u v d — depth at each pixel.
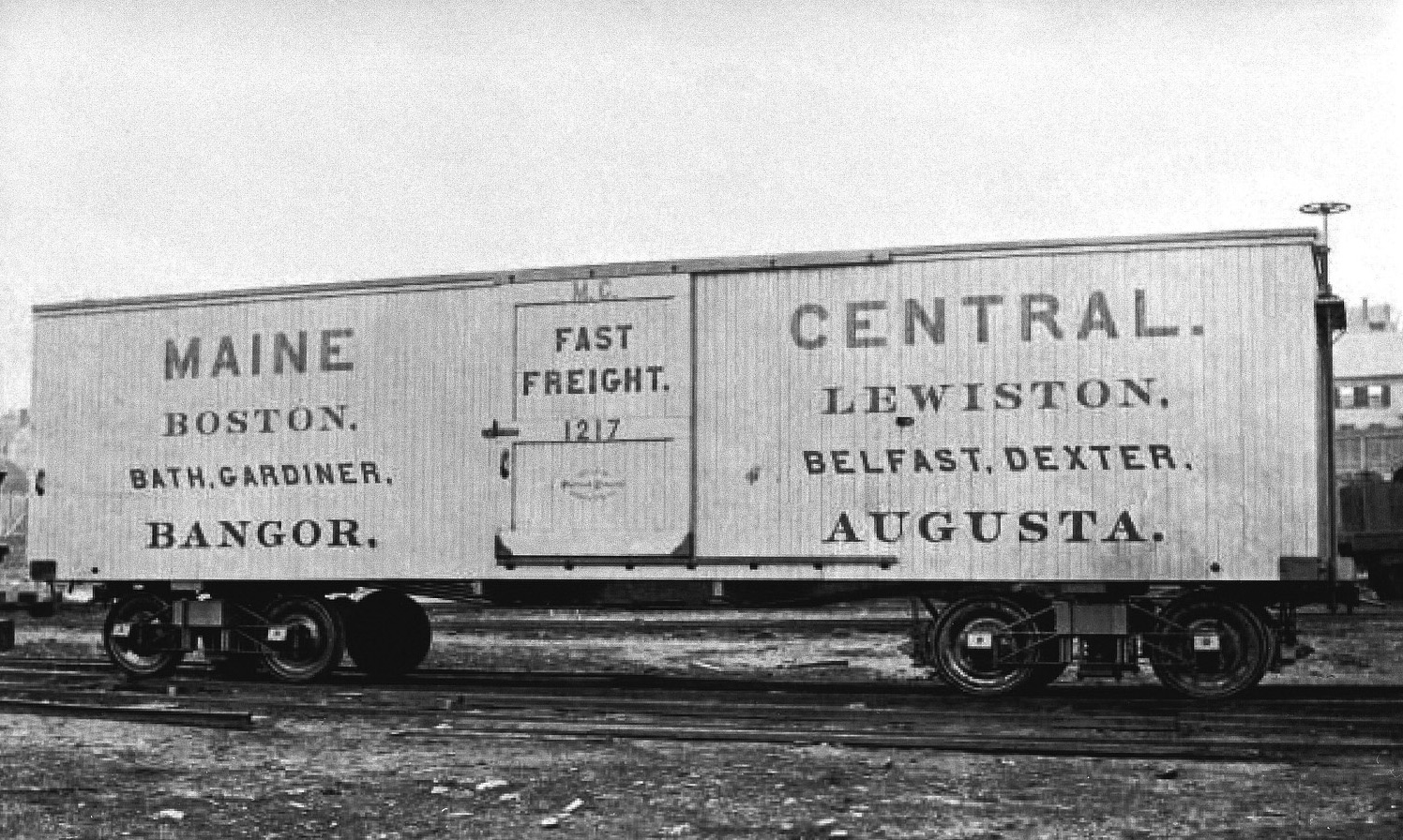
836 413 13.55
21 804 8.70
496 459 14.61
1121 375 12.84
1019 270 13.17
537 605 14.80
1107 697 13.24
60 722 12.26
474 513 14.66
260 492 15.52
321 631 15.55
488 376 14.73
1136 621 13.01
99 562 16.14
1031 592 13.15
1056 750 10.20
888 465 13.37
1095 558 12.78
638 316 14.23
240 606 15.77
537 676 16.09
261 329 15.68
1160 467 12.71
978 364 13.19
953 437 13.20
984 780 9.30
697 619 26.44
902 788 9.04
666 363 14.09
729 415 13.87
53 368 16.58
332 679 15.83
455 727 11.80
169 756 10.55
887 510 13.34
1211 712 11.61
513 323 14.68
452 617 27.50
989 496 13.08
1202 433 12.63
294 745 11.02
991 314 13.20
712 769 9.79
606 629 23.28
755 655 19.27
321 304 15.43
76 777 9.64
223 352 15.81
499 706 12.95
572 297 14.47
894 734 10.98
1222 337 12.66
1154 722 11.07
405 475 14.95
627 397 14.19
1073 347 12.98
